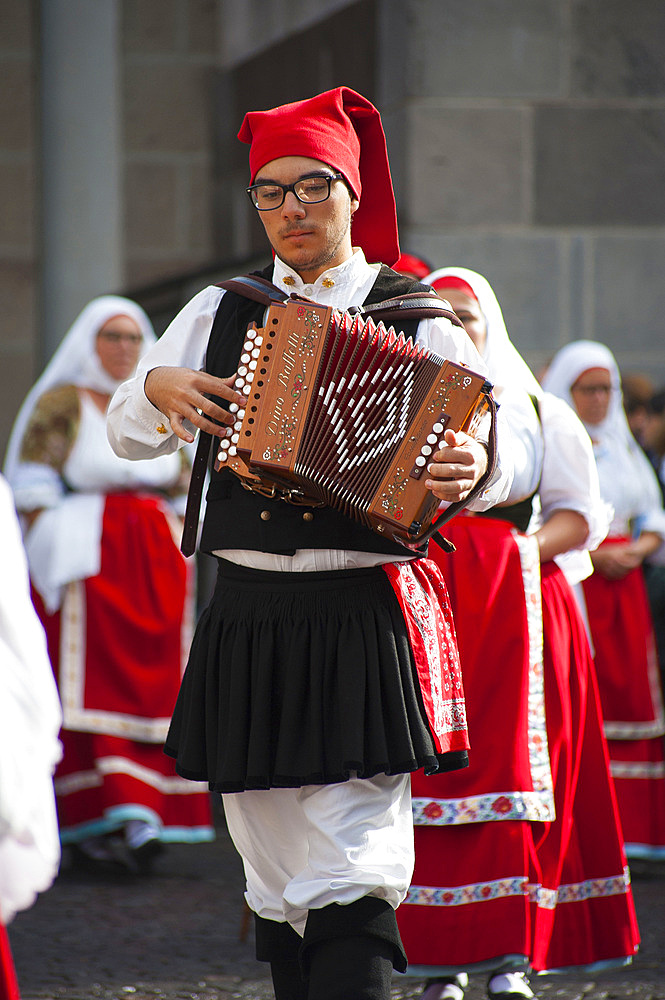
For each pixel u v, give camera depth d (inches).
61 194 561.9
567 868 242.8
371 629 185.5
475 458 178.4
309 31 523.5
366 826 183.3
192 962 283.9
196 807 387.5
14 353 589.6
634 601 388.2
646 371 478.0
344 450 178.9
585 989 269.3
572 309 473.1
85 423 381.7
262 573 189.2
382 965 178.9
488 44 462.0
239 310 196.2
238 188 582.9
